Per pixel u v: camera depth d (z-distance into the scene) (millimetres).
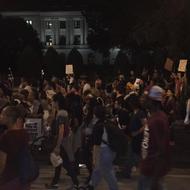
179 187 11945
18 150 6453
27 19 134500
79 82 30000
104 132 9680
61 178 13117
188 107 22094
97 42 95500
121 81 25281
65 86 27125
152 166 7395
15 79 50062
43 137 14750
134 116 11648
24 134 6559
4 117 6785
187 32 32312
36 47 105000
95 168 9977
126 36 58750
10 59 97812
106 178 9750
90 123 11664
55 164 11445
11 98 17062
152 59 54812
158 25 34625
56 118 11562
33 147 15461
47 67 60844
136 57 58000
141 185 7621
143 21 41781
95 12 92125
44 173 13758
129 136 12586
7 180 6441
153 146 7414
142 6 42875
